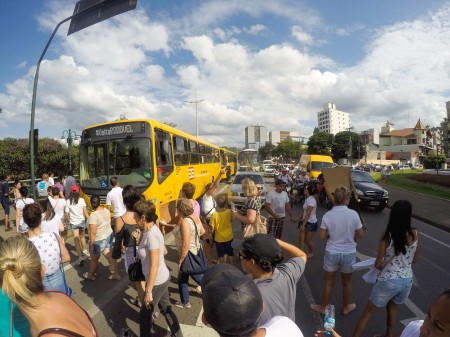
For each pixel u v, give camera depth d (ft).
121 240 16.01
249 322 4.60
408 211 11.54
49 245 11.56
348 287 15.15
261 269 7.68
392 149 342.64
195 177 48.80
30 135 34.04
